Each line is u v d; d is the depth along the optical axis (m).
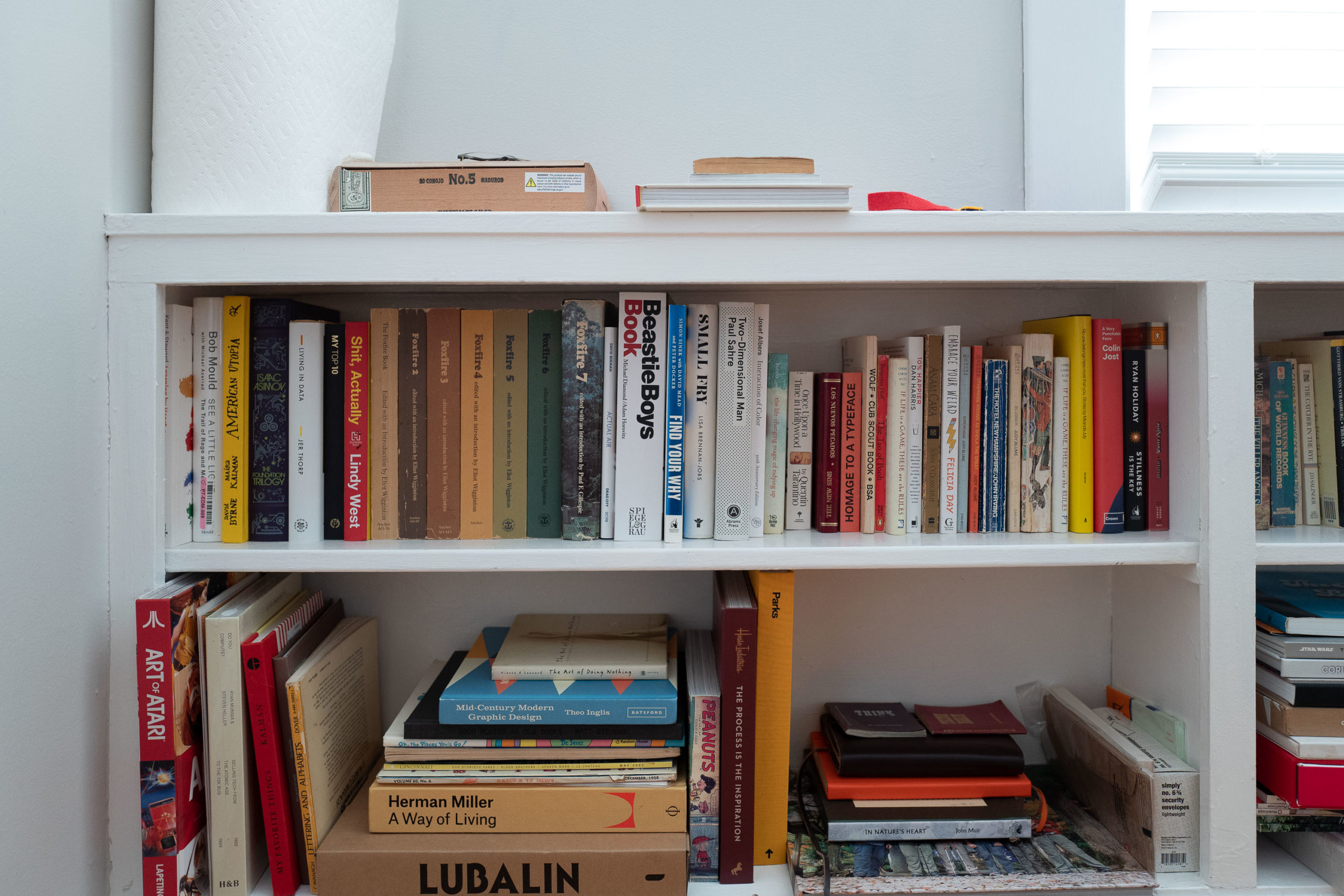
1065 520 0.92
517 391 0.87
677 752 0.84
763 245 0.80
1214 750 0.82
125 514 0.80
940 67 1.04
